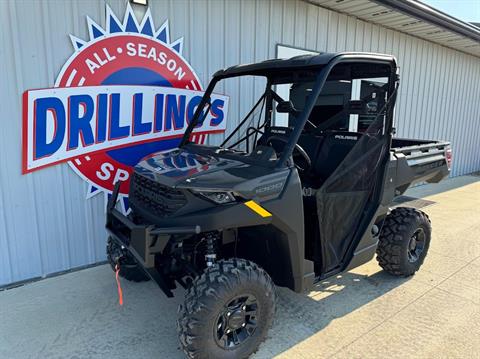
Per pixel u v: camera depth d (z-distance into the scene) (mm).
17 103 2916
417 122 7223
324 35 5102
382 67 2682
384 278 3264
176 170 2209
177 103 3799
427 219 3236
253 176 2084
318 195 2402
